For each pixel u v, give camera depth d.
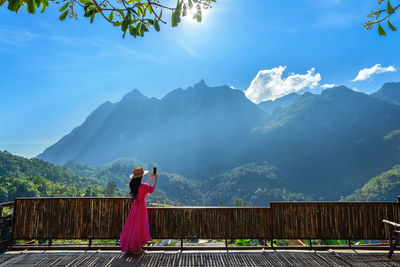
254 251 3.80
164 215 4.10
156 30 1.85
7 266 3.24
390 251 3.51
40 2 1.64
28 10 1.58
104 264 3.30
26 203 4.08
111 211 4.12
